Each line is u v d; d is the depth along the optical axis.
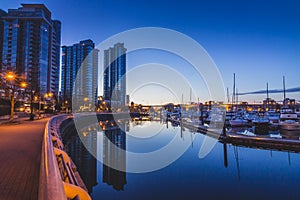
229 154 16.66
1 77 30.62
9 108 37.12
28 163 6.21
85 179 11.29
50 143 5.69
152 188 9.95
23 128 17.38
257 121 33.47
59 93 99.44
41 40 86.25
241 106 78.38
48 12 96.50
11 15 84.69
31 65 82.62
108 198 9.02
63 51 109.94
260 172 12.45
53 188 2.31
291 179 11.22
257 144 18.80
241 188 10.10
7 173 5.26
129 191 9.73
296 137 24.72
